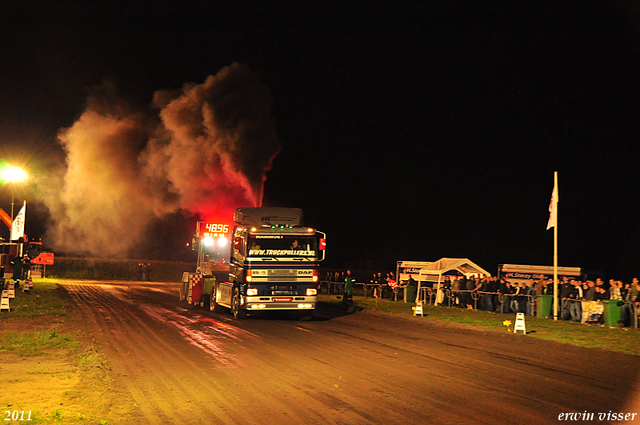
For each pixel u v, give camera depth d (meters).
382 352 12.57
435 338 15.03
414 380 9.47
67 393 8.12
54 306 22.59
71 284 40.97
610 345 13.33
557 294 20.36
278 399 8.08
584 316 18.17
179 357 11.61
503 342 14.22
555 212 19.73
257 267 18.73
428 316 20.78
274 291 18.86
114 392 8.35
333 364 10.98
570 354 12.29
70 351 11.93
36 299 25.48
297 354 12.20
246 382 9.23
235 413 7.31
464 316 20.77
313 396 8.28
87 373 9.60
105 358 11.20
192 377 9.59
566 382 9.34
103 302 26.02
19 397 7.83
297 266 19.05
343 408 7.59
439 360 11.52
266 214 20.31
